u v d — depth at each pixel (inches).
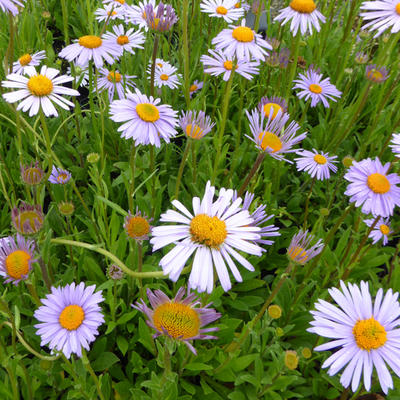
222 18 17.9
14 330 8.2
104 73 16.6
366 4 11.8
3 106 16.2
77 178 16.1
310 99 18.6
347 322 7.3
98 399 10.4
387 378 6.9
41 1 22.9
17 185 15.0
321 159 14.7
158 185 13.4
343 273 12.7
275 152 10.0
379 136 16.9
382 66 14.7
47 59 16.1
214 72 14.9
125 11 16.6
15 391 8.9
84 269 12.3
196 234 6.8
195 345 11.4
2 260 8.1
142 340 10.8
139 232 8.9
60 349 7.5
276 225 16.4
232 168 15.0
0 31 19.4
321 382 11.3
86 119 16.8
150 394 10.6
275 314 8.9
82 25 23.0
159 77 17.3
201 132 10.2
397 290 12.9
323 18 13.8
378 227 13.4
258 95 18.4
